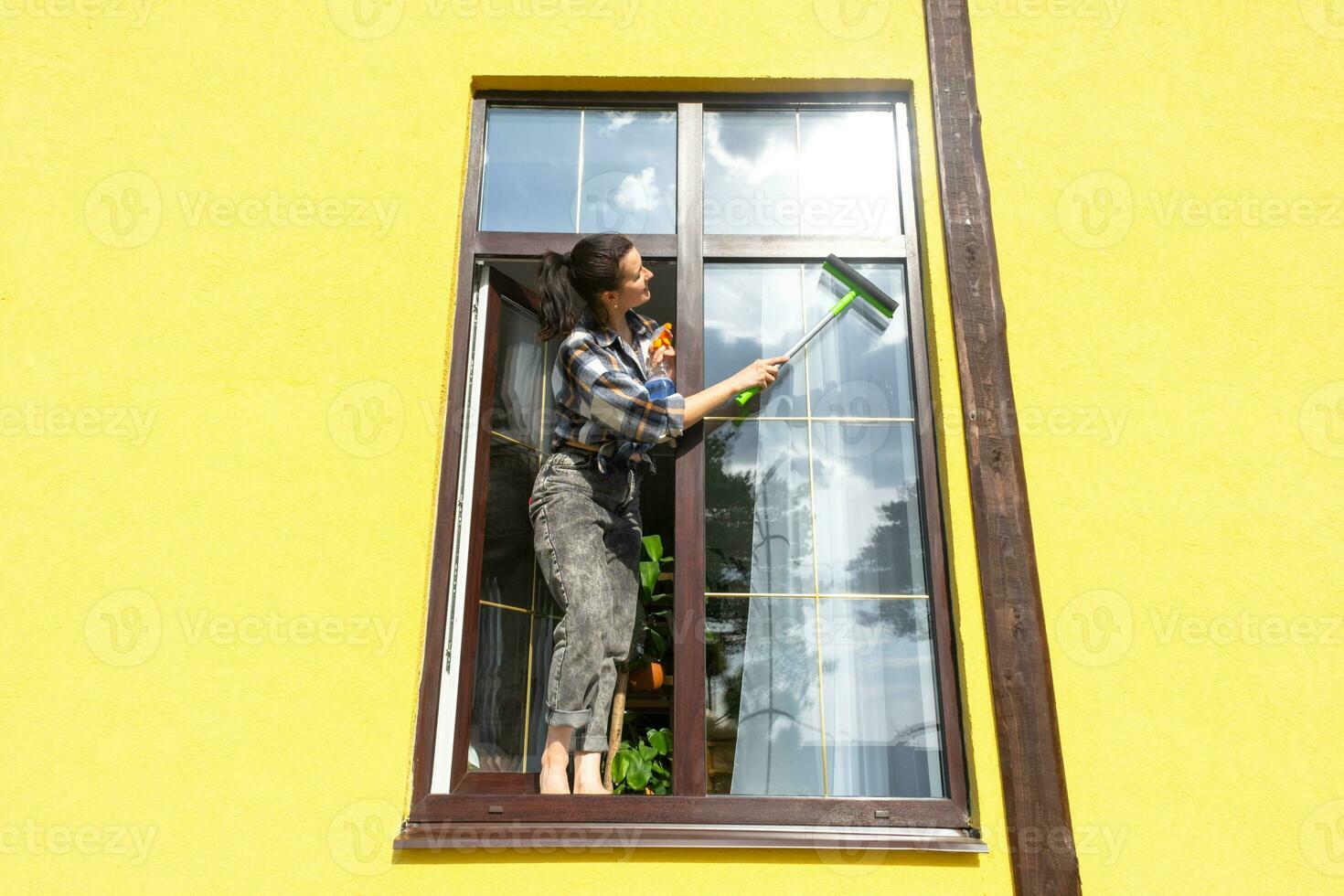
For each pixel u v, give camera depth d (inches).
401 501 84.0
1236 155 94.7
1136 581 82.7
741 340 93.6
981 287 89.7
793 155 98.5
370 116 95.0
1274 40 98.4
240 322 88.6
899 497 89.0
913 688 84.0
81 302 88.9
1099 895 74.5
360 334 88.4
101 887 74.3
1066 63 97.4
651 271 103.0
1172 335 89.4
